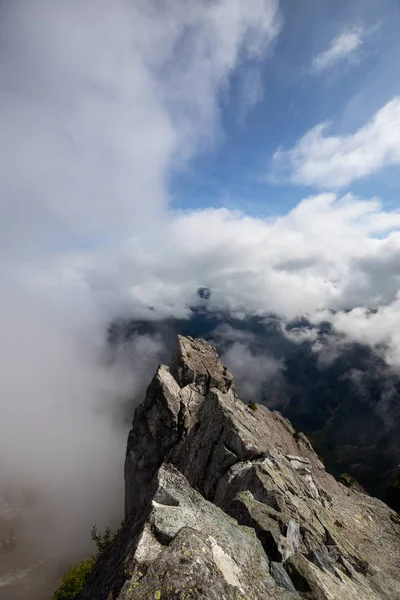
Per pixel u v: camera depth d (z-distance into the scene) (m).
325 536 29.64
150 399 70.31
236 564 12.55
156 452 67.81
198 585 9.70
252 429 51.84
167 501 14.77
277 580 13.88
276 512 22.16
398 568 33.59
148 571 10.11
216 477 41.31
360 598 18.39
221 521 15.08
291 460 51.66
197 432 55.31
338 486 65.00
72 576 37.78
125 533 14.11
